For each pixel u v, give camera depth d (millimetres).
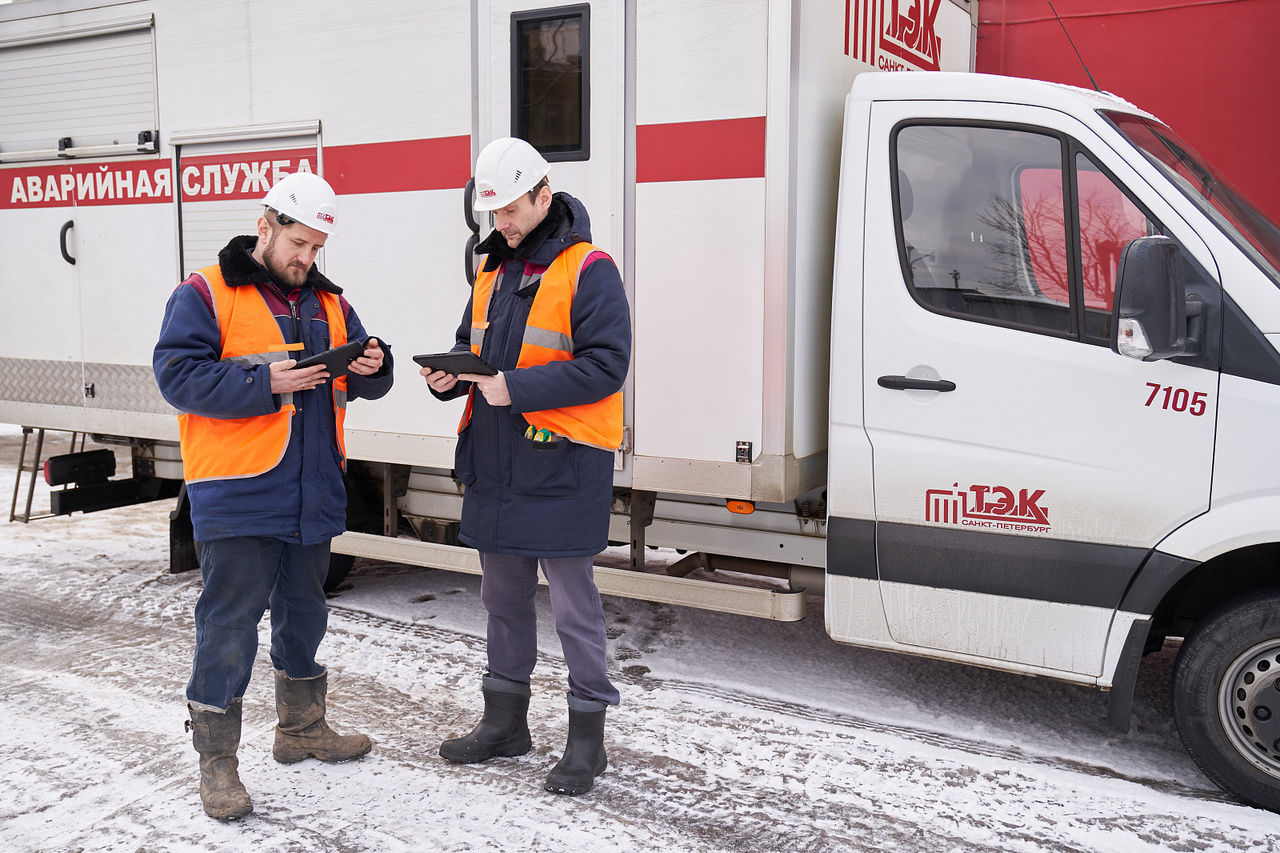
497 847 3148
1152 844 3223
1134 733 4074
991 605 3752
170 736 3926
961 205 3734
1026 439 3635
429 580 6082
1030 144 3646
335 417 3453
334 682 4477
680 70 4082
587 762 3514
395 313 4930
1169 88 6480
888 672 4691
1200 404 3381
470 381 3420
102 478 6434
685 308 4152
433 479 5344
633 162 4215
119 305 5773
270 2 5090
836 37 4156
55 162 5902
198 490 3240
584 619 3467
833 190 4203
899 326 3811
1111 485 3523
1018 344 3635
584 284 3348
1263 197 6316
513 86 4473
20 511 8148
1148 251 3184
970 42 5512
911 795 3527
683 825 3299
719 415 4113
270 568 3363
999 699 4395
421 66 4719
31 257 6074
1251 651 3408
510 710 3713
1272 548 3469
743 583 5801
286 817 3309
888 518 3889
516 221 3373
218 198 5387
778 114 3885
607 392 3316
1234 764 3459
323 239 3330
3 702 4258
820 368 4223
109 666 4676
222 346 3242
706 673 4645
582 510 3383
